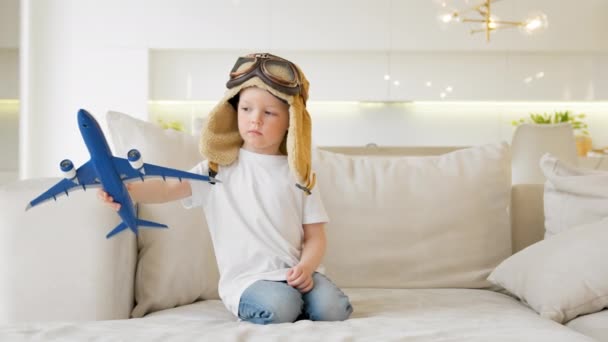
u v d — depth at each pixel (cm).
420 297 157
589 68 586
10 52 476
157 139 162
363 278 176
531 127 351
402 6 569
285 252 141
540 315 139
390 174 183
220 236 143
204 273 159
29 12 564
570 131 349
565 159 349
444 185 182
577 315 140
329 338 98
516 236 194
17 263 133
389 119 604
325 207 178
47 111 565
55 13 567
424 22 568
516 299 164
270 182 143
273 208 142
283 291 129
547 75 586
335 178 181
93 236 135
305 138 144
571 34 568
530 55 585
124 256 142
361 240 176
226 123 147
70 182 111
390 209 178
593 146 608
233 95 143
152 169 112
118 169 110
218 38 568
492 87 584
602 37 569
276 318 125
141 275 153
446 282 176
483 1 557
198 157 166
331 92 584
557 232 173
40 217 134
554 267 144
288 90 138
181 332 102
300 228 146
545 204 181
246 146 149
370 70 585
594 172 176
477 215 181
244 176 145
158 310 152
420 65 585
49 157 565
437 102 597
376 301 152
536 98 586
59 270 134
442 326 110
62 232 134
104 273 135
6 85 466
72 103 567
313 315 133
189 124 596
